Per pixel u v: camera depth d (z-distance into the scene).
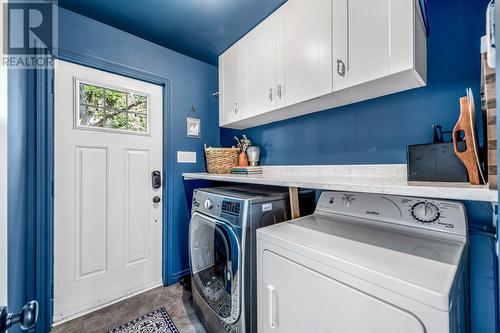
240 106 1.88
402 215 1.00
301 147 1.79
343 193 1.25
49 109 1.47
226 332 1.24
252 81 1.75
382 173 1.32
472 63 1.03
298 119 1.81
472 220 1.00
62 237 1.57
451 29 1.09
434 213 0.93
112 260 1.80
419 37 1.00
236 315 1.15
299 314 0.83
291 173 1.85
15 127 0.91
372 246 0.82
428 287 0.55
